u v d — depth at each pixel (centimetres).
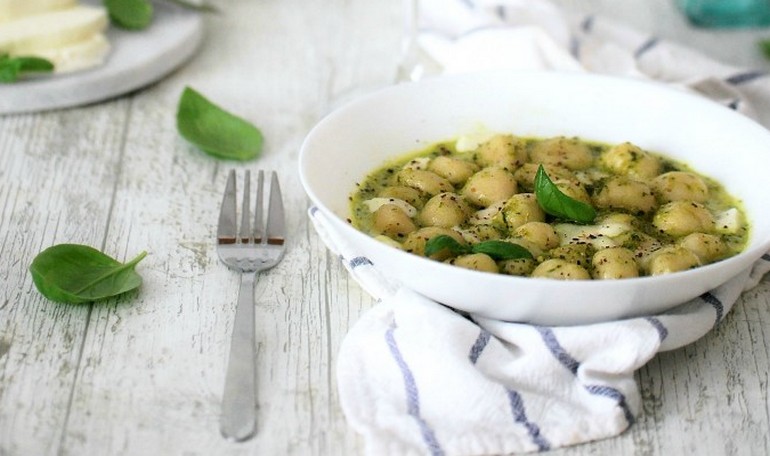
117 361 68
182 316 71
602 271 67
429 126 80
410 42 96
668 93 79
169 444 64
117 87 92
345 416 65
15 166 84
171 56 95
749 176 75
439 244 67
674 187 74
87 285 71
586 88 80
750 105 88
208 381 67
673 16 107
